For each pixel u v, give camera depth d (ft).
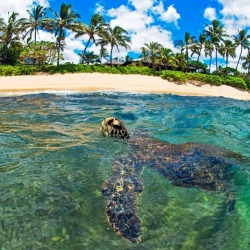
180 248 10.16
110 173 16.34
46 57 167.22
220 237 10.89
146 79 150.30
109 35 188.14
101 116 39.93
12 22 169.48
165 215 12.38
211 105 67.41
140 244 10.27
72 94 81.56
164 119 41.01
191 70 240.12
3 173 16.01
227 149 22.85
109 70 157.58
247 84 172.65
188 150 20.40
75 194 13.65
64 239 10.31
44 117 37.19
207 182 15.79
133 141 23.34
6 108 45.50
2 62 174.60
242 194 14.29
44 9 175.52
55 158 18.90
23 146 21.84
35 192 13.74
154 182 15.64
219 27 228.84
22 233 10.54
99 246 10.03
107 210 12.27
